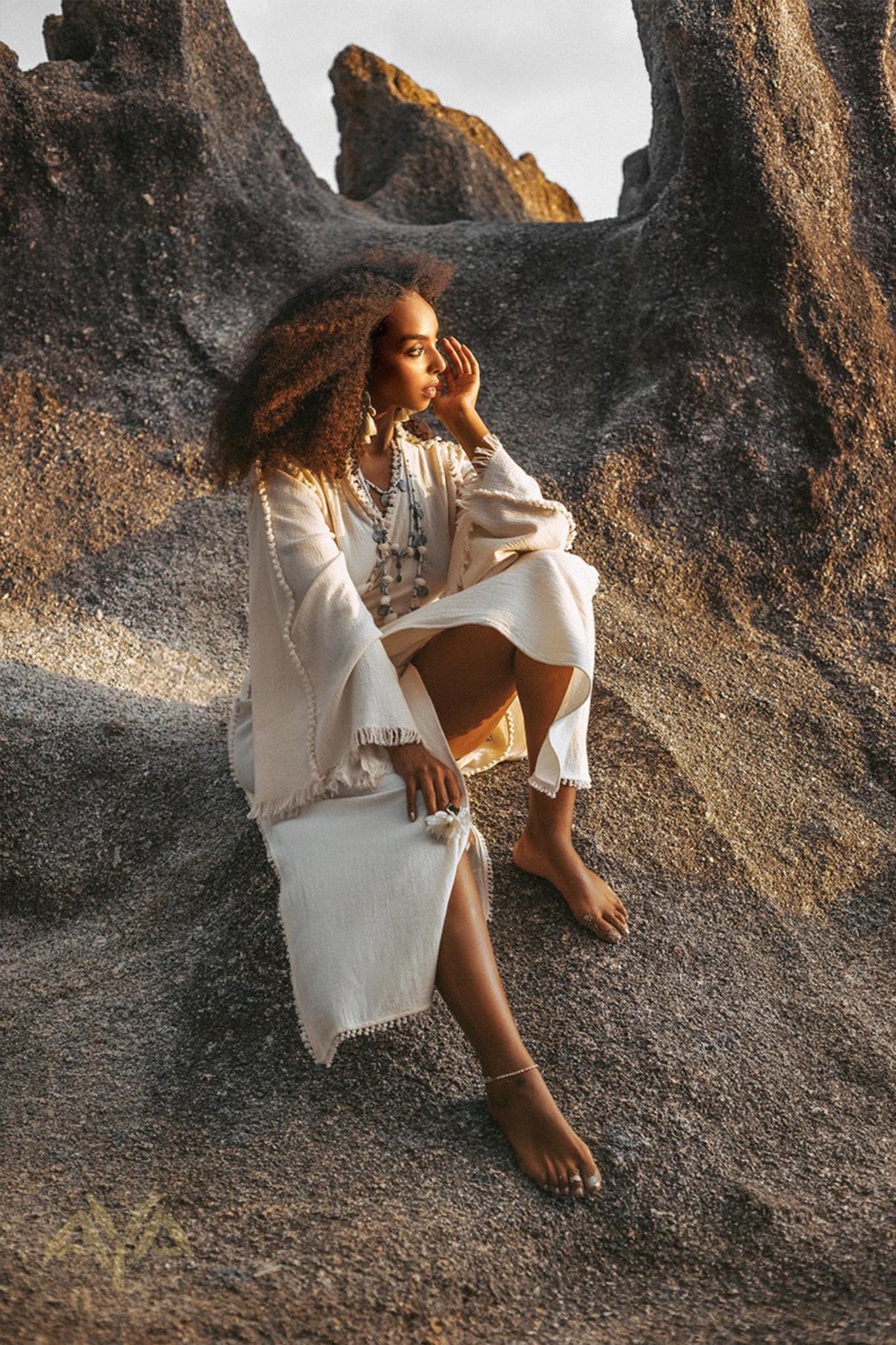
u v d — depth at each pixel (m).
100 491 4.55
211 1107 2.37
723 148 4.68
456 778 2.40
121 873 3.14
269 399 2.55
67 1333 1.68
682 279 4.75
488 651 2.54
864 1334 1.78
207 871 2.98
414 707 2.50
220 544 4.42
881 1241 2.07
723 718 3.68
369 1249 1.96
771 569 4.33
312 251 5.41
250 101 5.75
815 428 4.53
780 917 2.95
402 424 2.87
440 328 5.20
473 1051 2.45
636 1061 2.43
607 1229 2.11
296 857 2.33
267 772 2.50
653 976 2.64
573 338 5.04
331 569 2.48
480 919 2.31
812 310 4.61
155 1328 1.72
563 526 2.69
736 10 4.70
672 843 3.01
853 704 3.92
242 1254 1.94
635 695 3.56
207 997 2.62
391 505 2.71
